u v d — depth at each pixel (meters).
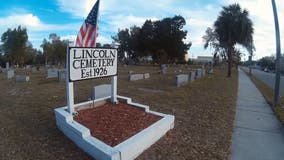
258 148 4.73
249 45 25.34
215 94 11.60
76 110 5.42
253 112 7.96
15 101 8.42
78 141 4.34
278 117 7.23
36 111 6.86
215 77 24.70
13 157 3.92
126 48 76.38
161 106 8.20
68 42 4.97
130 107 6.08
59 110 5.34
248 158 4.26
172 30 62.56
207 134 5.39
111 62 6.11
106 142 4.10
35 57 73.94
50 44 70.31
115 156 3.61
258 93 13.12
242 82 20.55
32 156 3.97
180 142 4.83
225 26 24.97
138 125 4.93
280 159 4.25
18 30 58.59
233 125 6.28
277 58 9.02
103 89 7.82
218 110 7.90
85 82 15.11
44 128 5.31
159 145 4.62
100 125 4.80
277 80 8.95
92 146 3.91
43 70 32.31
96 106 6.00
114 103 6.31
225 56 41.59
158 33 62.25
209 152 4.42
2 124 5.61
